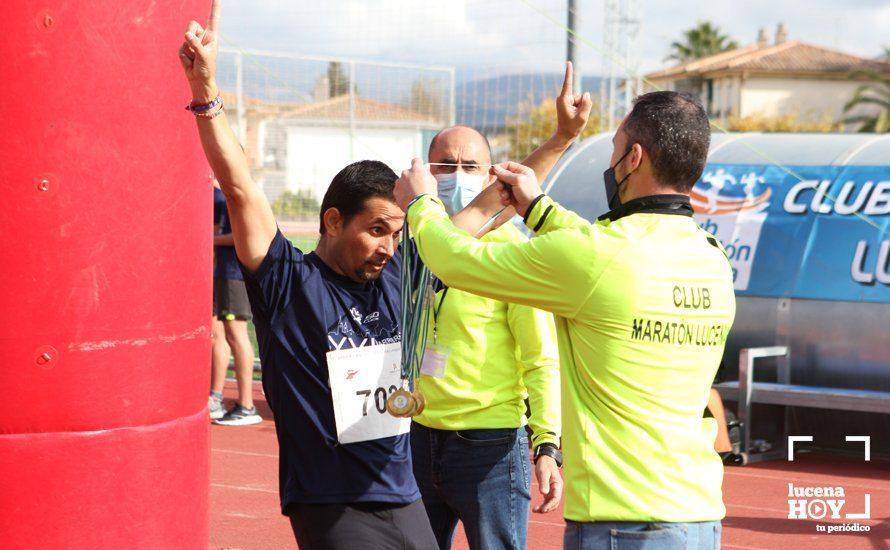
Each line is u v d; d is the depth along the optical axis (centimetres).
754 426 919
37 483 325
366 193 333
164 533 348
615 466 288
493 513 408
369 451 334
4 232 317
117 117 328
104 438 333
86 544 331
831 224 928
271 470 786
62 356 325
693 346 296
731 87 7006
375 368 337
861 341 890
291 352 331
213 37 307
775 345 929
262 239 325
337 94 2753
